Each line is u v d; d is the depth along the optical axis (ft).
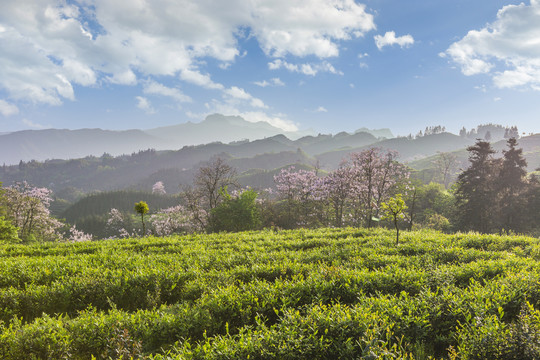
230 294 24.07
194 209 132.77
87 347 19.02
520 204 124.98
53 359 17.57
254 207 108.99
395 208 48.83
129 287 29.96
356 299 23.93
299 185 150.82
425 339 18.20
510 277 24.31
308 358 16.05
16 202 160.76
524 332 15.14
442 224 147.95
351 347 15.76
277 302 22.74
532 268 29.12
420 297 21.83
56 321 20.94
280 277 29.71
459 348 15.90
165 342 19.89
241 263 39.32
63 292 28.45
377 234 65.46
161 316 21.72
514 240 48.98
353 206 147.74
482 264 30.40
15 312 26.45
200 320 21.02
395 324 18.10
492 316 18.13
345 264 34.91
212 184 129.29
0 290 28.25
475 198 128.88
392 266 30.71
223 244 57.77
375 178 131.44
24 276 34.14
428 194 196.13
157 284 30.17
